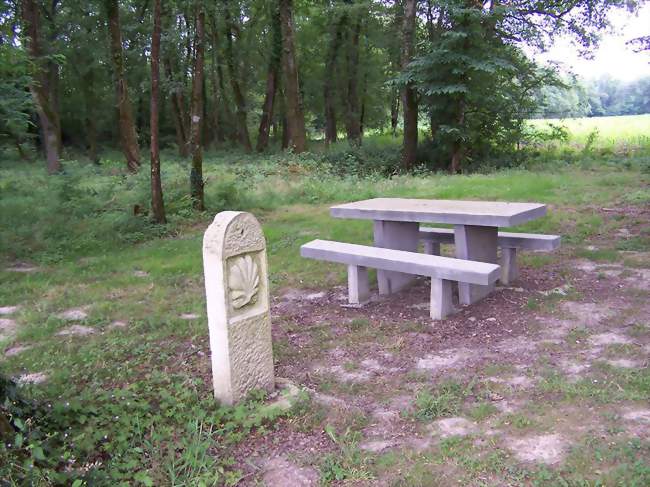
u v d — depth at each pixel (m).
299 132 22.08
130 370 4.41
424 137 22.08
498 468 2.79
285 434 3.33
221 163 21.95
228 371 3.58
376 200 7.12
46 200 12.73
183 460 2.99
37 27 15.81
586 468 2.71
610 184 12.38
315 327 5.30
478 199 11.35
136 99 30.36
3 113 12.45
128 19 25.44
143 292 6.81
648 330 4.56
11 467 2.63
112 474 2.83
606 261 6.72
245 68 29.89
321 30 28.36
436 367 4.19
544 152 20.30
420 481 2.74
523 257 7.20
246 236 3.62
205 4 11.70
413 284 6.50
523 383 3.78
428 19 20.47
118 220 10.80
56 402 3.55
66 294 6.86
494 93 18.91
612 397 3.43
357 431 3.30
